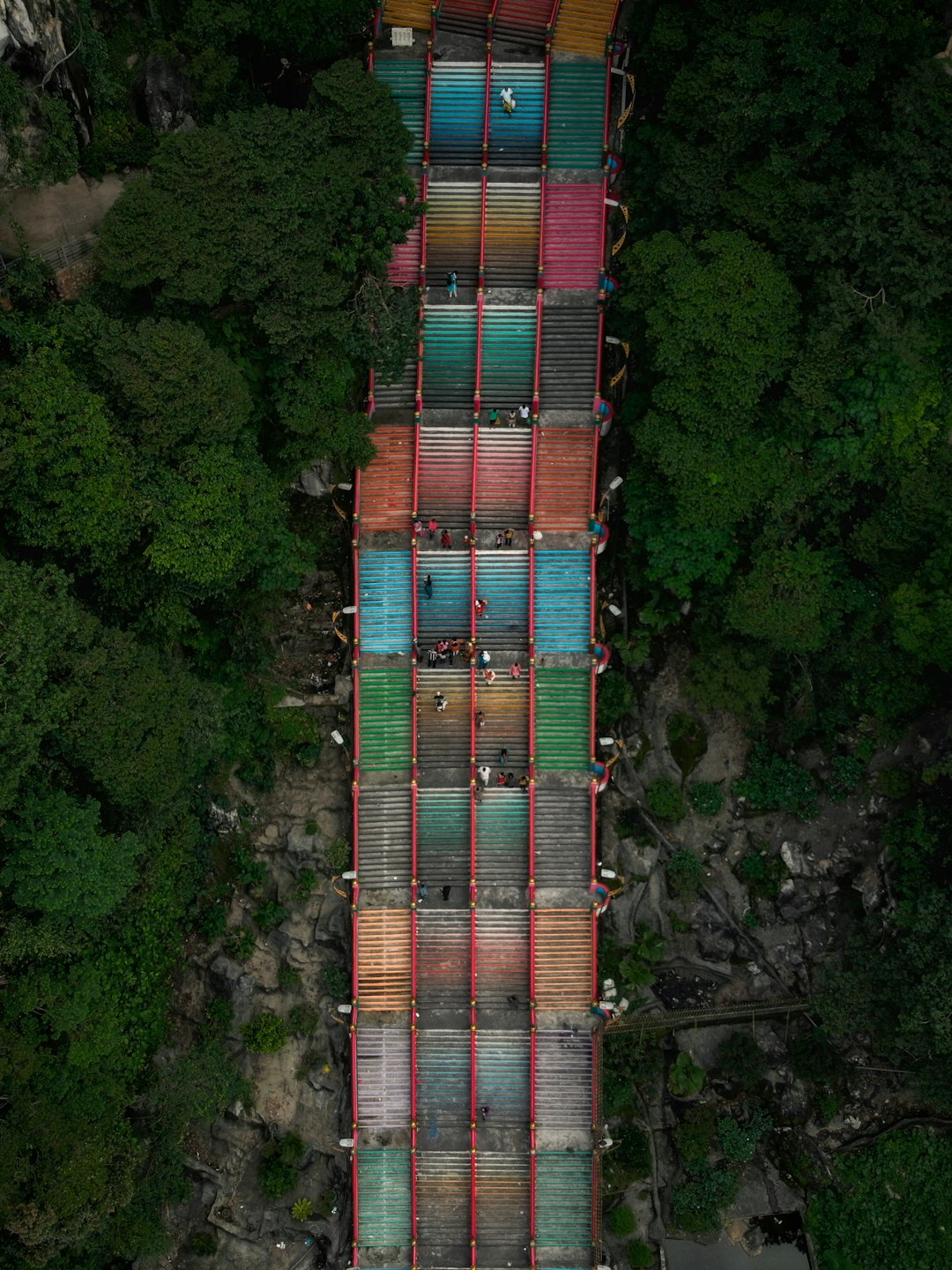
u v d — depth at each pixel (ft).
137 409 139.44
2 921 136.36
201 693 152.46
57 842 134.00
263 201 144.87
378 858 170.19
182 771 148.87
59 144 136.77
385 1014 167.84
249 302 152.97
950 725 162.09
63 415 132.57
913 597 155.12
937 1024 145.89
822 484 164.04
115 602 149.48
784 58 149.59
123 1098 149.89
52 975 144.05
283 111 148.77
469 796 169.99
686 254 157.69
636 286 161.68
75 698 135.54
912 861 160.86
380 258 150.92
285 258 146.20
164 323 140.77
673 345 156.46
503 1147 166.50
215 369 142.51
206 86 158.61
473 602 170.71
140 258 140.36
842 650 167.53
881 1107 168.14
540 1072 167.32
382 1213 165.89
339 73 151.23
